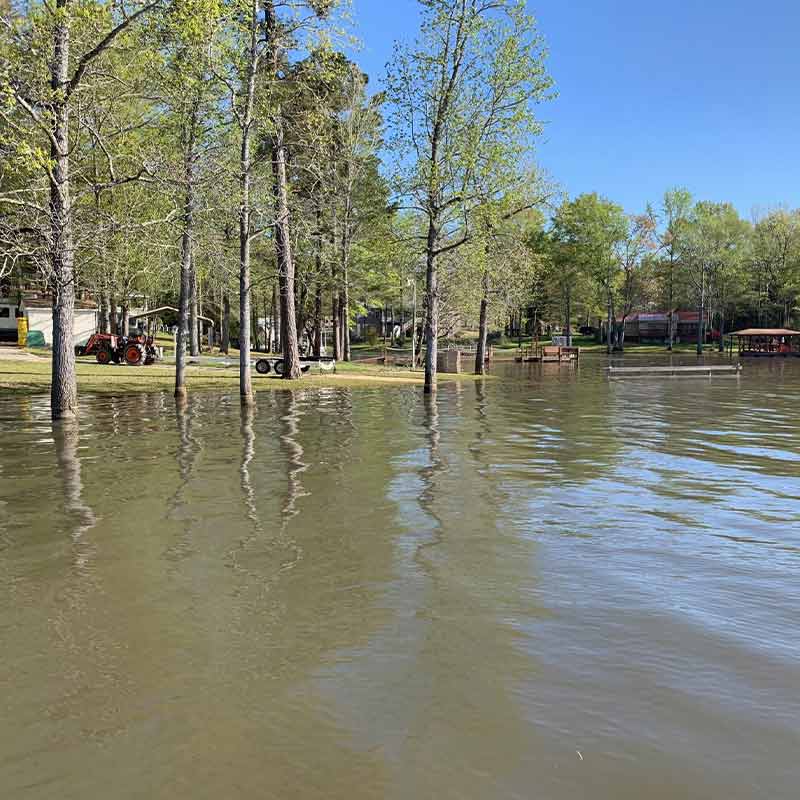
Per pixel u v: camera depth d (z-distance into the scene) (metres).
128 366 32.97
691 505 8.50
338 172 39.56
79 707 3.78
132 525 7.36
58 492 8.91
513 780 3.13
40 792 3.08
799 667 4.25
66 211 15.37
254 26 18.52
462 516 7.85
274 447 12.70
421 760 3.30
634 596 5.45
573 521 7.70
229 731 3.55
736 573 6.00
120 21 15.28
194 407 19.56
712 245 83.75
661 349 92.25
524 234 41.59
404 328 88.81
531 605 5.24
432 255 25.19
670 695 3.91
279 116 21.88
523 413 19.34
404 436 14.30
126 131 16.06
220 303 49.19
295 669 4.21
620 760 3.29
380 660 4.33
